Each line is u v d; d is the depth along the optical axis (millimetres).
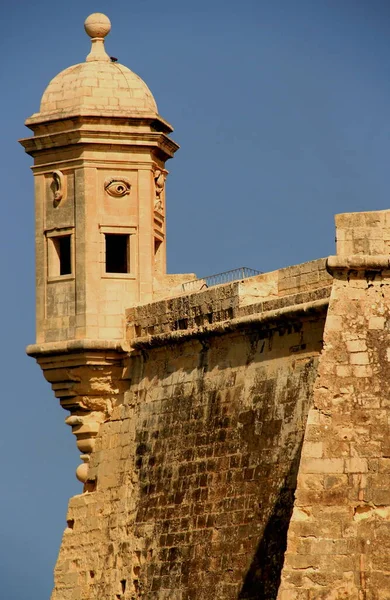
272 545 84812
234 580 86375
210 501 88688
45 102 97188
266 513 85438
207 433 89625
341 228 80375
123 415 94938
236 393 88500
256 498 86188
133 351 94625
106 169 96125
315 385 79438
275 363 86812
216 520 88125
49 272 96562
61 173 96500
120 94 96625
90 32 98688
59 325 96000
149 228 96250
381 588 78188
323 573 78312
